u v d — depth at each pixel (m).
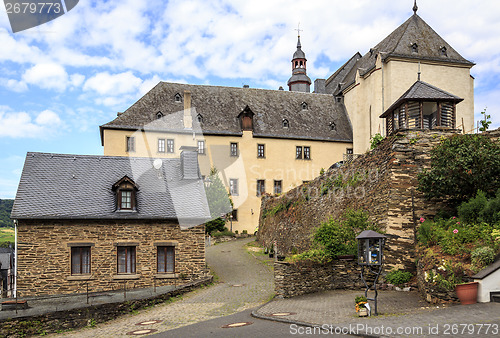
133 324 13.27
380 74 41.50
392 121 19.78
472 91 42.41
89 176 21.83
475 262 11.25
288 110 49.44
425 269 12.50
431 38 43.38
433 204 16.17
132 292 18.14
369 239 11.16
